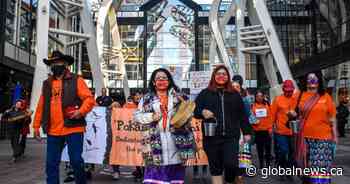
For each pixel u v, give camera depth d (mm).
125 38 60594
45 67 18953
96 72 22594
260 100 10008
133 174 8828
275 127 8570
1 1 26203
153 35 61344
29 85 33031
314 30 41875
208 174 9523
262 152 10141
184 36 61438
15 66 28547
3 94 27547
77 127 5957
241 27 23797
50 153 5945
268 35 21188
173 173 5039
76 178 6027
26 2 32031
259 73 55562
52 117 5945
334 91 34094
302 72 40531
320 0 39312
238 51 23469
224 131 5594
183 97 5266
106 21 28984
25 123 12578
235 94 5809
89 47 22516
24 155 13719
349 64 31656
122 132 8539
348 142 20141
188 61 60750
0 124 22531
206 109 5699
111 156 8500
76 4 22281
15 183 7883
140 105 5102
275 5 48375
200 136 8250
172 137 4941
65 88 5973
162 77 5117
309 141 6090
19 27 30266
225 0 56125
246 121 5852
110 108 8656
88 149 8609
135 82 59625
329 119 6102
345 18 32312
